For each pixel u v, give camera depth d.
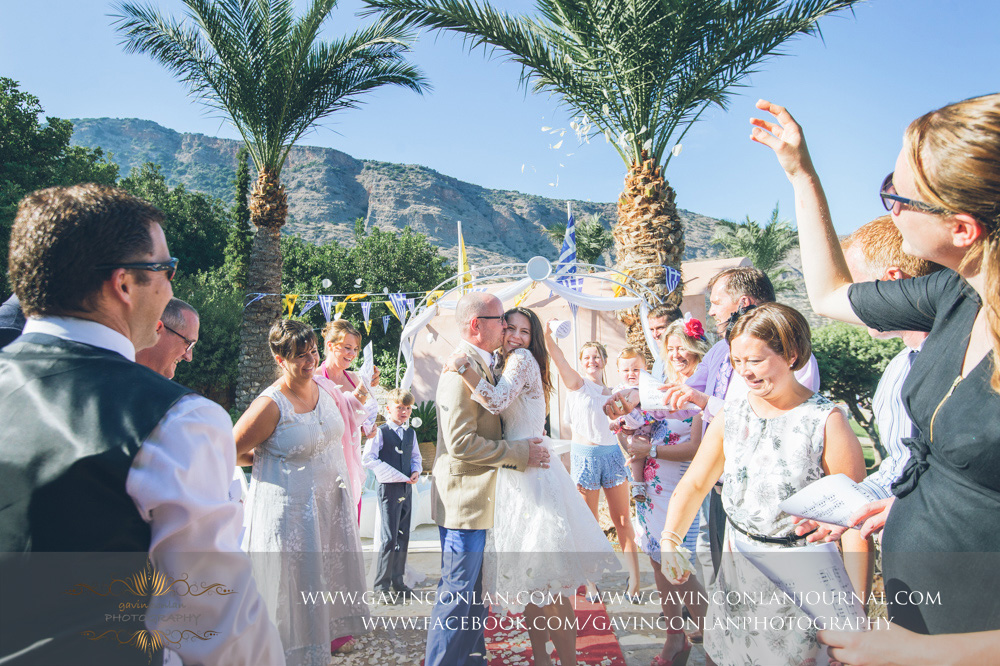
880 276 1.87
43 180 17.14
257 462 2.83
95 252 1.19
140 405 1.12
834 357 13.80
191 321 2.33
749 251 24.00
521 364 2.70
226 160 185.62
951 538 1.00
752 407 1.86
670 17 7.26
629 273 8.35
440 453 2.75
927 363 1.13
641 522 3.23
